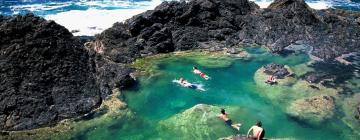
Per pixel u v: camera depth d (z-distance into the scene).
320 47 40.56
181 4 42.09
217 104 28.62
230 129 25.17
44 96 26.92
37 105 26.12
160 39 38.47
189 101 29.00
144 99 28.97
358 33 44.75
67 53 29.98
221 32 41.84
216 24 42.66
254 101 29.31
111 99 28.59
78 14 48.28
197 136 24.42
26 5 49.75
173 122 26.02
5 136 23.62
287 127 25.98
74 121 25.83
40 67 28.17
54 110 26.20
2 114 25.25
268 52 39.19
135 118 26.55
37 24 29.83
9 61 27.58
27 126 24.81
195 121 25.97
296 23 44.94
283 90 30.95
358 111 27.88
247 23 44.28
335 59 37.84
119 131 25.00
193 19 41.66
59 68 28.84
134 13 50.56
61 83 28.23
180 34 40.31
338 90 31.16
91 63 30.97
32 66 28.03
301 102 29.09
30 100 26.19
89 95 28.16
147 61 35.84
